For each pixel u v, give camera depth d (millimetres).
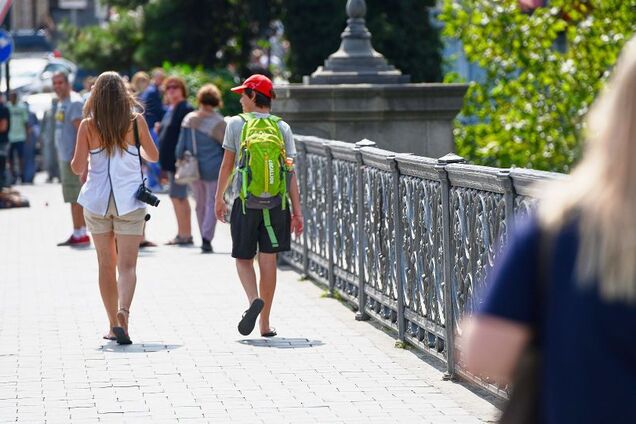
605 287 6422
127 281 21406
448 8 43062
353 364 19484
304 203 29000
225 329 22625
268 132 21750
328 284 26562
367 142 23609
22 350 20812
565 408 6516
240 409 16625
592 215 6484
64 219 44625
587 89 41344
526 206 14492
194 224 41656
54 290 27547
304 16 74812
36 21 163750
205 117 33719
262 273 21781
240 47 83062
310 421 15922
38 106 85250
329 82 33375
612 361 6438
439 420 15867
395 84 33281
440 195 18516
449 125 33281
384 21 73812
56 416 16281
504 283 6789
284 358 19969
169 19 80562
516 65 42188
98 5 88812
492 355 6766
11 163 64188
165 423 15883
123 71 83938
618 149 6465
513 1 41906
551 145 42156
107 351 20672
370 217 22891
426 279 19453
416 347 20422
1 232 40219
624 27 41125
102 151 21312
